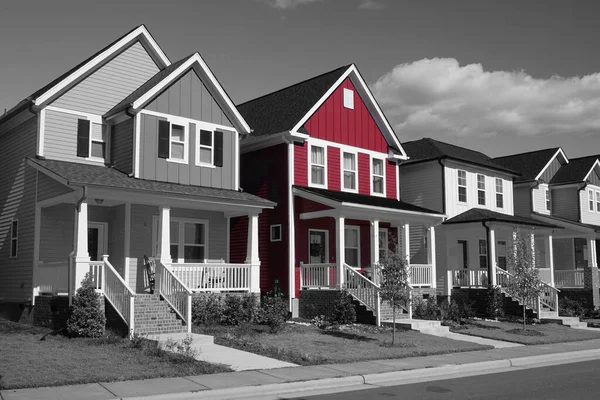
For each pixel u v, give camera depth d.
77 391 10.95
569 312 30.17
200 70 22.58
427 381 13.29
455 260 30.66
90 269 17.58
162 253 19.06
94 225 21.14
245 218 25.81
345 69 26.94
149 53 23.75
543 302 28.59
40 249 20.03
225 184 23.02
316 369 13.80
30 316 19.67
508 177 34.88
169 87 21.77
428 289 25.86
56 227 20.52
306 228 24.83
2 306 21.84
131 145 20.88
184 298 17.86
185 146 21.97
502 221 28.56
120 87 22.67
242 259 25.62
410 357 16.17
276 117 26.47
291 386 12.04
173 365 13.33
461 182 31.52
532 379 13.47
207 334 17.80
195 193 20.03
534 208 37.25
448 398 11.08
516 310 28.27
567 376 13.95
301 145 25.20
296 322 22.06
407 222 25.33
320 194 23.39
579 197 37.84
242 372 13.17
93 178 18.56
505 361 15.93
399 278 18.20
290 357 15.02
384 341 18.58
